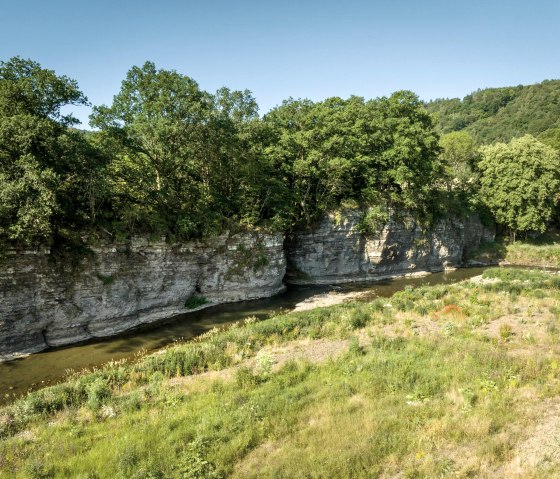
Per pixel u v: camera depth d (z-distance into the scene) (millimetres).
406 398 13266
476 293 30453
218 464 9938
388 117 48656
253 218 38062
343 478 9117
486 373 14492
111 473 9914
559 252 58219
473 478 8766
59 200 24156
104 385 15562
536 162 57344
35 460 10359
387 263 48156
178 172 35219
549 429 10484
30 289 22734
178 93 30609
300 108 44750
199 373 18031
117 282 27203
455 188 66250
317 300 37031
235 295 36562
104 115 29547
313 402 13406
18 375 19797
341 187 45438
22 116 21047
